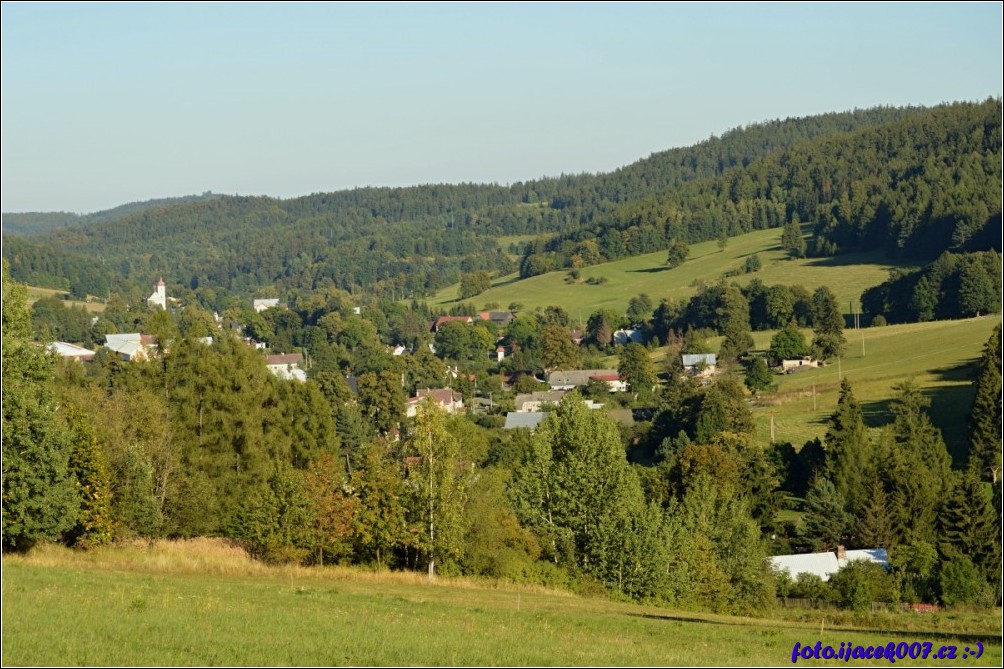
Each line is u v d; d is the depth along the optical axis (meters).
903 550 82.25
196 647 31.91
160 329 91.44
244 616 37.25
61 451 55.44
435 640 34.69
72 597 38.75
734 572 69.00
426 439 62.78
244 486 77.69
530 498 69.75
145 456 65.75
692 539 67.38
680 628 43.66
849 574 75.19
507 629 39.03
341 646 32.97
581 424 70.75
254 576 55.81
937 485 93.88
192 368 85.19
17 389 56.75
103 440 63.34
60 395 66.31
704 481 77.81
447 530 61.19
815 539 92.50
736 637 41.38
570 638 37.91
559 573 63.88
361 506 62.28
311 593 46.94
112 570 52.41
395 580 59.19
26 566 48.88
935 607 72.69
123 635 32.88
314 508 61.19
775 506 101.25
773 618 65.00
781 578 76.75
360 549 63.84
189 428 79.31
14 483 53.50
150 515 62.97
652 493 103.00
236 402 79.56
